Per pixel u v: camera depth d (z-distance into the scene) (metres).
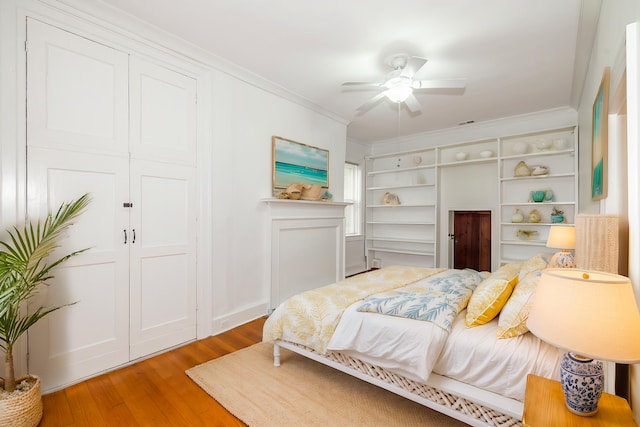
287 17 2.46
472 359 1.70
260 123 3.65
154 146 2.72
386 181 6.59
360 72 3.41
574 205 4.39
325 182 4.60
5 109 2.00
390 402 2.07
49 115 2.17
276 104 3.85
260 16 2.45
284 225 3.88
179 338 2.90
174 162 2.85
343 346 2.04
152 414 1.95
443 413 1.85
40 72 2.12
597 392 1.10
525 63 3.15
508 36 2.68
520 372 1.55
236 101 3.38
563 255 2.52
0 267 1.73
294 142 4.08
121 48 2.51
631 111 1.16
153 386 2.25
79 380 2.29
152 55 2.70
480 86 3.72
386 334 1.91
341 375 2.40
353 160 6.37
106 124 2.43
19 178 2.05
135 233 2.60
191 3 2.30
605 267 1.47
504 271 2.46
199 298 3.06
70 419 1.89
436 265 5.61
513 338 1.69
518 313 1.69
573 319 1.01
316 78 3.55
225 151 3.26
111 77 2.46
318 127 4.49
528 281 1.85
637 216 1.16
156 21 2.52
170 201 2.83
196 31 2.66
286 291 3.93
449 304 2.01
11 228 2.01
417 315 1.90
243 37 2.75
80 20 2.29
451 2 2.26
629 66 1.16
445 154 5.73
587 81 3.21
